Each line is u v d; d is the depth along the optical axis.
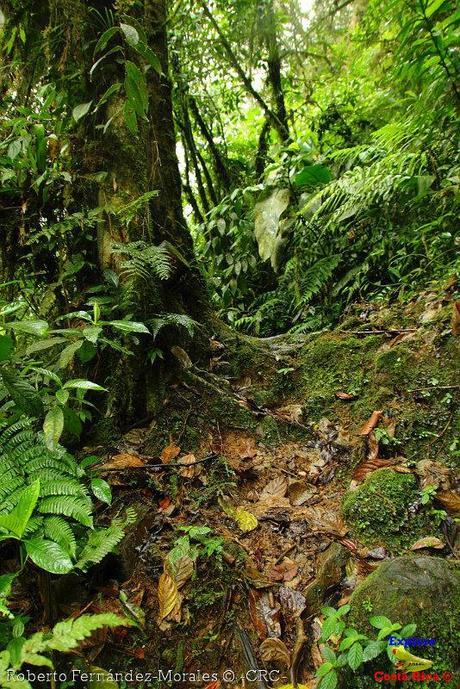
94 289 2.39
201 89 5.41
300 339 3.08
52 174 2.49
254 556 1.80
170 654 1.53
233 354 2.87
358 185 3.31
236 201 4.31
